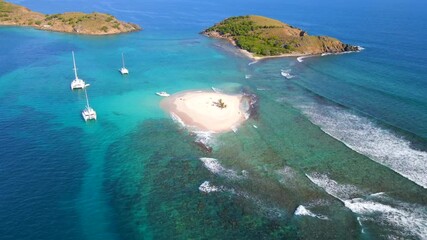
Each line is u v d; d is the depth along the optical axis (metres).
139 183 60.19
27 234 48.75
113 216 52.69
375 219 51.06
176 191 58.03
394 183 58.62
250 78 115.62
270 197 56.12
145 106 92.25
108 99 97.00
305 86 105.62
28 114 85.81
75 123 81.88
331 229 49.47
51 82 109.31
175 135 76.44
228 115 86.06
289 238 48.22
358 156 66.44
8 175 61.06
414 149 68.50
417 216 51.50
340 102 91.94
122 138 75.19
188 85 109.19
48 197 56.16
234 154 68.56
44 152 68.81
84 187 58.91
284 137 74.56
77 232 49.53
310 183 59.28
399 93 97.06
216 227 50.34
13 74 115.44
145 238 48.78
